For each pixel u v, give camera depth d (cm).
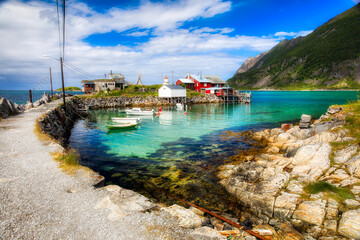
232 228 880
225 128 3319
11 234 573
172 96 7712
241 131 3062
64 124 3262
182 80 10038
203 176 1484
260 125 3541
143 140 2567
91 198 802
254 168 1491
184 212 770
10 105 2725
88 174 1012
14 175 954
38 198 776
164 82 8400
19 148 1344
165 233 634
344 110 2088
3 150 1292
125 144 2380
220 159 1848
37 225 622
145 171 1580
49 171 1022
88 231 611
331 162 1326
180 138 2662
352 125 1769
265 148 2133
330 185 1089
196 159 1856
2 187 835
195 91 9894
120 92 8219
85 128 3406
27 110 3109
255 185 1210
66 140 2542
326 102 7719
